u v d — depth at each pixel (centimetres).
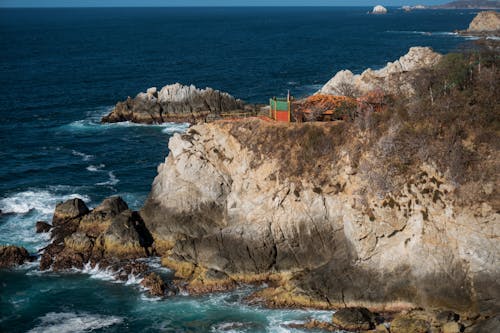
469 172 4416
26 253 5456
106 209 5966
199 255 5116
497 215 4225
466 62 5556
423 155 4569
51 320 4544
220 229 5275
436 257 4384
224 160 5550
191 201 5612
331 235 4931
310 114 5559
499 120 4622
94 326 4450
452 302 4297
